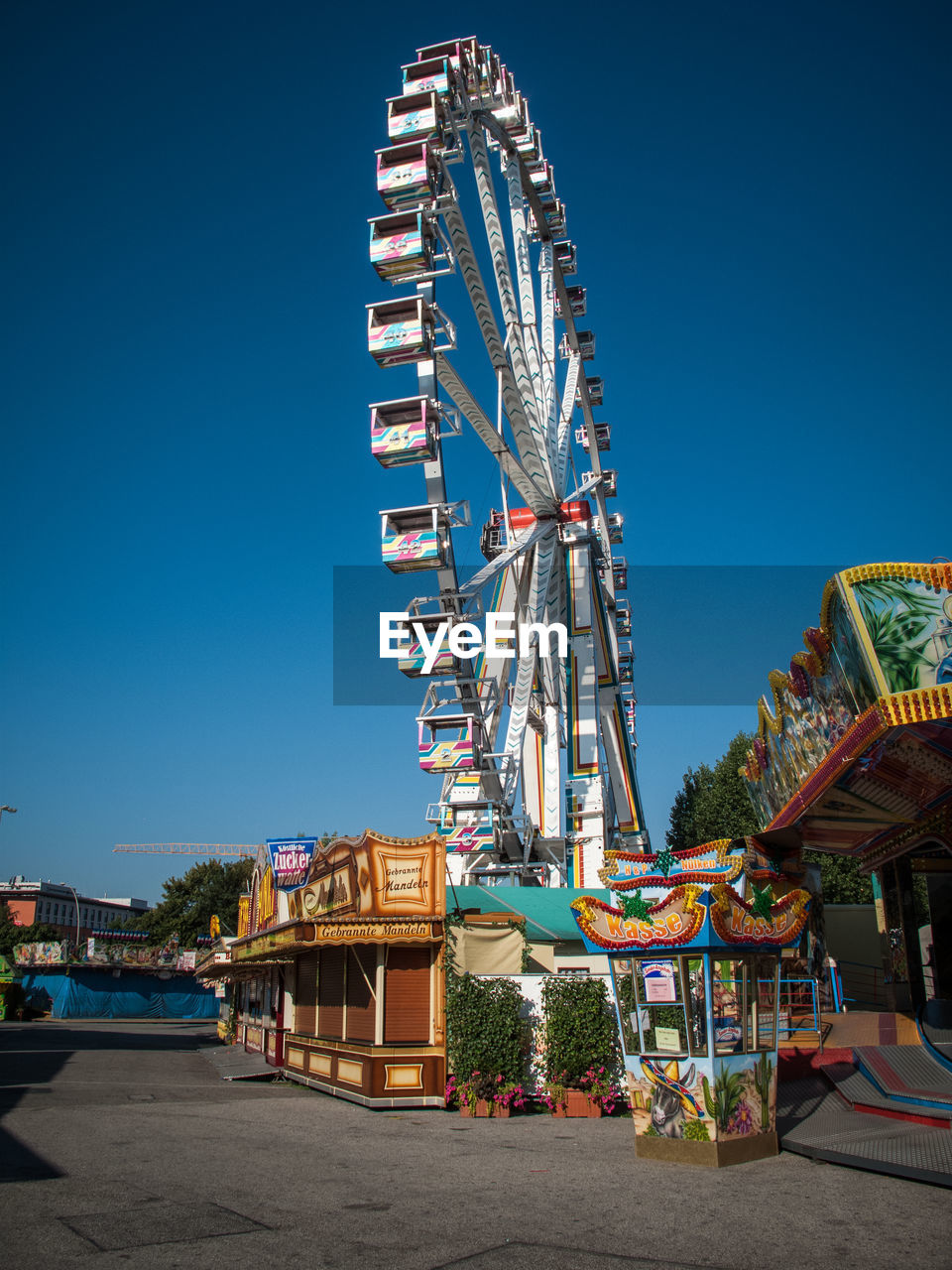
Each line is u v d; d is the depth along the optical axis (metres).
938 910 19.02
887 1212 7.68
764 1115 10.26
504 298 28.05
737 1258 6.48
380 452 24.80
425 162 25.36
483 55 28.38
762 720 17.08
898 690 10.73
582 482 39.72
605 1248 6.69
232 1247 6.57
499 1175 9.30
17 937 86.56
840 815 16.14
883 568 10.80
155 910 76.69
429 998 15.30
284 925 16.06
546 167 33.44
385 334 24.81
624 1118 13.78
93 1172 9.12
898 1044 14.73
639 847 37.12
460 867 28.36
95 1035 36.62
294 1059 19.92
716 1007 11.78
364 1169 9.61
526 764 35.03
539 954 19.64
